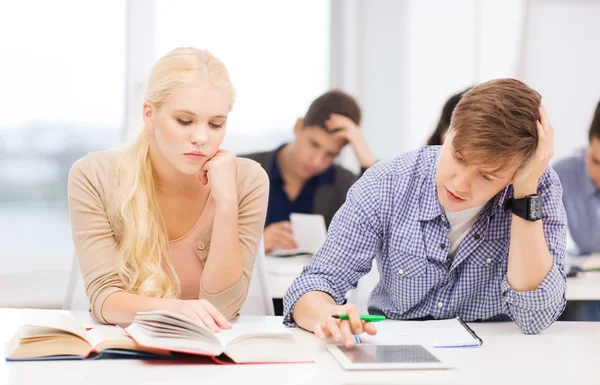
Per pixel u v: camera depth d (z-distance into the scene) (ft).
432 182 5.04
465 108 4.42
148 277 5.08
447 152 4.56
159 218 5.26
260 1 11.91
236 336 4.01
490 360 4.09
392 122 12.57
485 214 5.05
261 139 12.05
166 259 5.28
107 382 3.54
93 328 4.51
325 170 10.09
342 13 12.37
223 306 5.15
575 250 10.77
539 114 4.56
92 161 5.32
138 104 11.17
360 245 5.07
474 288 5.22
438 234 5.05
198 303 4.52
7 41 10.71
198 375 3.70
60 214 11.12
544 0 12.75
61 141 11.07
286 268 7.75
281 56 12.09
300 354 4.06
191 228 5.37
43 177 11.03
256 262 5.85
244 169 5.49
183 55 4.94
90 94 11.11
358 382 3.61
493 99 4.34
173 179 5.27
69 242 11.19
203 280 5.16
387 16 12.46
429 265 5.11
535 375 3.79
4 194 10.87
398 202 5.07
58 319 4.21
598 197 10.66
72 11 10.94
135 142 5.30
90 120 11.16
